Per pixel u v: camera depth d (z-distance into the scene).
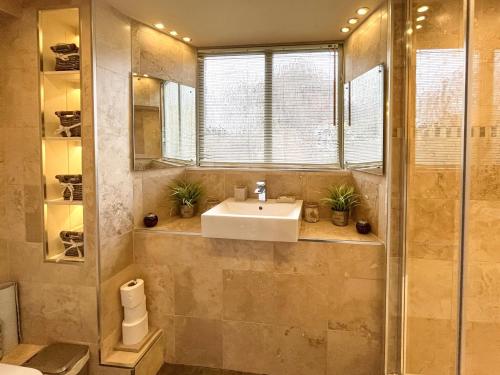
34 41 1.99
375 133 2.15
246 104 2.92
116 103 2.15
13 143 2.05
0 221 2.11
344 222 2.50
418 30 1.88
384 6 2.04
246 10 2.17
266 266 2.21
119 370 2.02
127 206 2.28
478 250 1.82
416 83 1.91
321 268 2.15
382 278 2.09
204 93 2.98
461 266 1.81
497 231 1.79
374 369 2.15
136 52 2.34
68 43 2.12
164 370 2.31
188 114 2.89
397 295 2.05
